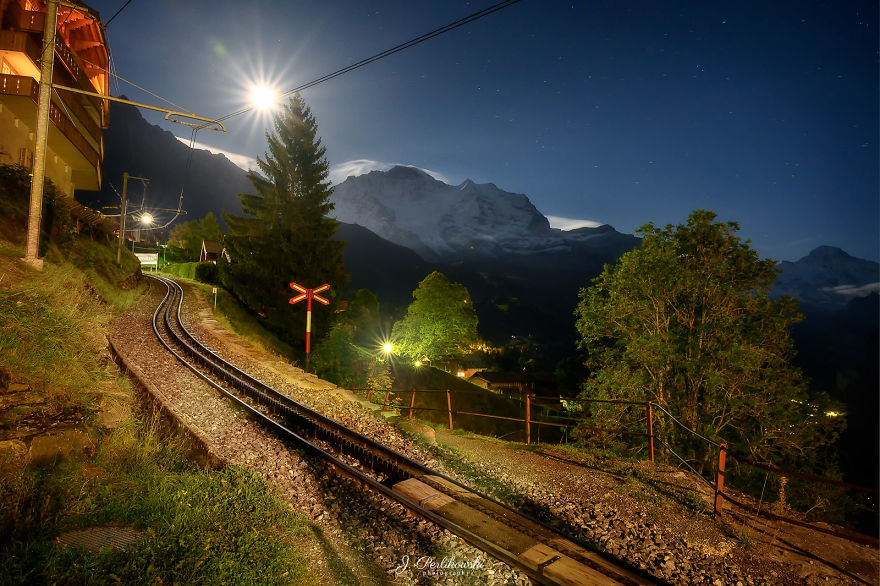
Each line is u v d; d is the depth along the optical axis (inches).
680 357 690.8
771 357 659.4
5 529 171.0
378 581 196.5
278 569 181.5
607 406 668.1
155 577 157.6
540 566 202.7
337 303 1251.8
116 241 1515.7
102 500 207.6
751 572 214.4
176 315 1042.1
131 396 351.6
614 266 772.6
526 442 416.2
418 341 2199.8
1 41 903.1
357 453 341.1
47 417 241.9
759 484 624.7
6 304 314.5
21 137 995.3
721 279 722.8
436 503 264.8
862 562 225.6
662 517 261.1
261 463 303.0
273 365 657.0
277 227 1197.7
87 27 1173.7
